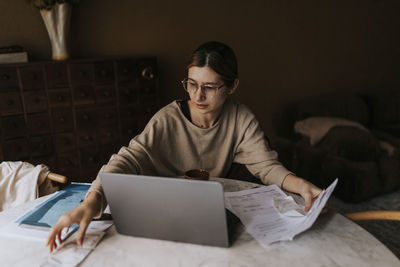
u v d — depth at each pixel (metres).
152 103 2.90
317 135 3.07
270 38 3.66
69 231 1.04
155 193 0.93
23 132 2.49
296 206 1.15
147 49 3.20
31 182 1.56
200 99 1.29
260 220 1.09
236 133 1.56
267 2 3.56
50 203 1.23
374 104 3.90
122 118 2.81
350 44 4.06
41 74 2.46
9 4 2.65
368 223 2.58
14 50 2.53
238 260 0.91
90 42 2.97
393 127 3.74
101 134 2.76
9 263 0.91
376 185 2.84
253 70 3.67
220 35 3.45
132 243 1.00
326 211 1.16
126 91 2.77
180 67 3.36
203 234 0.96
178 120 1.50
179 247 0.98
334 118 3.19
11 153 2.48
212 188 0.87
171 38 3.27
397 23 4.24
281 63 3.78
